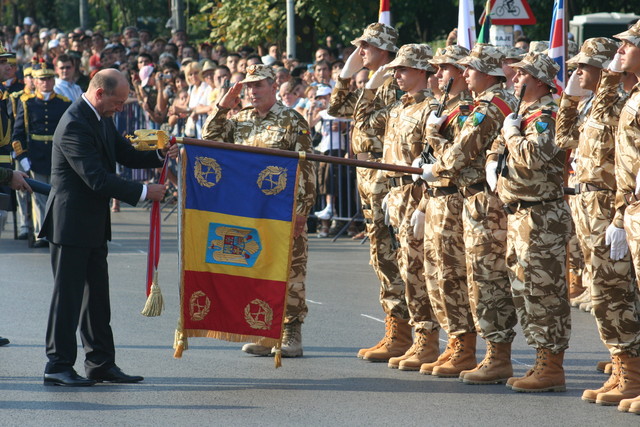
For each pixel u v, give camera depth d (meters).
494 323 16.19
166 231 34.62
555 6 21.67
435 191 16.61
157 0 78.69
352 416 14.47
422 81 17.36
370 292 24.22
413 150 17.19
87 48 57.19
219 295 16.19
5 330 20.08
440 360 17.23
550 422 14.14
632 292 15.12
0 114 21.16
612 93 15.17
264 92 18.25
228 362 17.83
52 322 16.11
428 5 51.19
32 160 30.19
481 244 16.00
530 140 15.16
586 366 17.50
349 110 19.41
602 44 15.29
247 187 16.25
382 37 18.50
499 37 28.50
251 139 18.41
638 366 15.05
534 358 18.05
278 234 16.25
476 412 14.66
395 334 18.11
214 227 16.19
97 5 83.25
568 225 15.60
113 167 16.36
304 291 18.33
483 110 15.76
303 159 16.22
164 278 26.00
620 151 14.34
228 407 14.95
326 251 30.34
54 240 15.89
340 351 18.75
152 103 40.38
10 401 15.21
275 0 47.53
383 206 17.75
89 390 15.87
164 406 14.98
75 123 15.72
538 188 15.31
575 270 22.45
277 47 43.12
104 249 16.31
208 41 51.50
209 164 16.17
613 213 15.62
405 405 15.05
